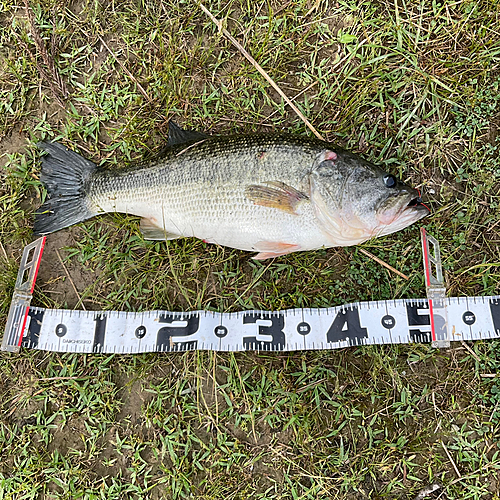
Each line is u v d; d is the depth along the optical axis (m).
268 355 0.61
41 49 0.64
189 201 0.57
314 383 0.60
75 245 0.63
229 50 0.65
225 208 0.57
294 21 0.64
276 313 0.60
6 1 0.65
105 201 0.60
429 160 0.63
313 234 0.56
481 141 0.63
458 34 0.63
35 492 0.60
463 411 0.60
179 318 0.61
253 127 0.64
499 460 0.58
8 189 0.64
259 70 0.63
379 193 0.56
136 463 0.60
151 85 0.65
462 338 0.59
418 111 0.63
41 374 0.61
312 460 0.59
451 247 0.62
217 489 0.59
